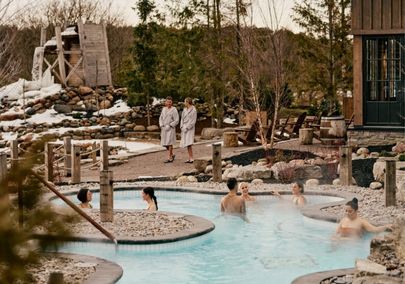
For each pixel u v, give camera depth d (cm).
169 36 3450
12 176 372
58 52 3703
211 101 3394
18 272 347
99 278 931
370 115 2436
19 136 3184
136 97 3491
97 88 3659
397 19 2381
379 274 833
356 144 2434
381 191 1644
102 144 2011
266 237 1280
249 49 2869
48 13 5238
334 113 3319
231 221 1428
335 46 3372
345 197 1565
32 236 363
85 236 1166
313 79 3391
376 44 2430
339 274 920
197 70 3362
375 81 2434
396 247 929
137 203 1697
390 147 2341
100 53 3784
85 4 5369
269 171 1952
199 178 1980
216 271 1058
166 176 2022
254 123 2636
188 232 1222
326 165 2006
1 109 3525
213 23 3372
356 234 1201
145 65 3481
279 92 2747
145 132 3309
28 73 4809
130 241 1155
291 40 3375
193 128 2277
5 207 356
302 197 1565
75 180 1928
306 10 3388
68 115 3497
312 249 1184
